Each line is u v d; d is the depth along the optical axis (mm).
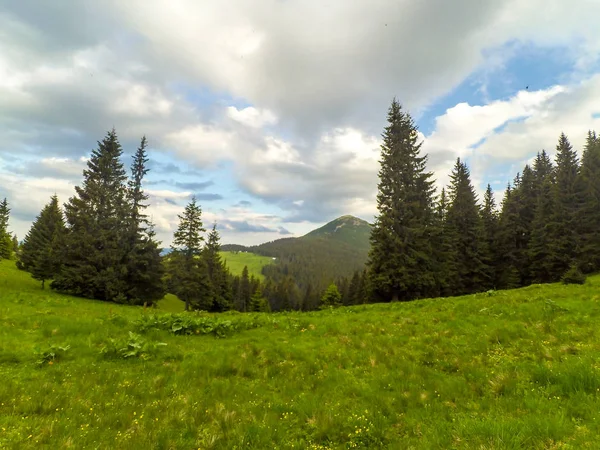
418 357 9734
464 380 7520
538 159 62281
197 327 13578
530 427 4652
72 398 6543
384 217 41156
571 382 6406
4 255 80438
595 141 55438
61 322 13180
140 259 44938
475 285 51375
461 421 5273
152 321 13711
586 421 4922
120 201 45625
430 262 41812
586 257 44688
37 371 8148
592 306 13805
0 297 20828
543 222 49406
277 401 7082
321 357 10211
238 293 113500
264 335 13422
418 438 5137
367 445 5215
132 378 8070
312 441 5410
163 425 5652
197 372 8641
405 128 45344
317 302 116812
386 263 39906
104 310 21359
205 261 66375
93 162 46344
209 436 5250
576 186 49250
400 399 6898
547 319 12438
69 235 43531
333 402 6984
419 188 45906
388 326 14195
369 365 9336
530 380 7023
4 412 5648
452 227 52188
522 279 53750
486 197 62250
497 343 10289
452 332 12156
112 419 5762
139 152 48312
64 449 4590
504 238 53656
